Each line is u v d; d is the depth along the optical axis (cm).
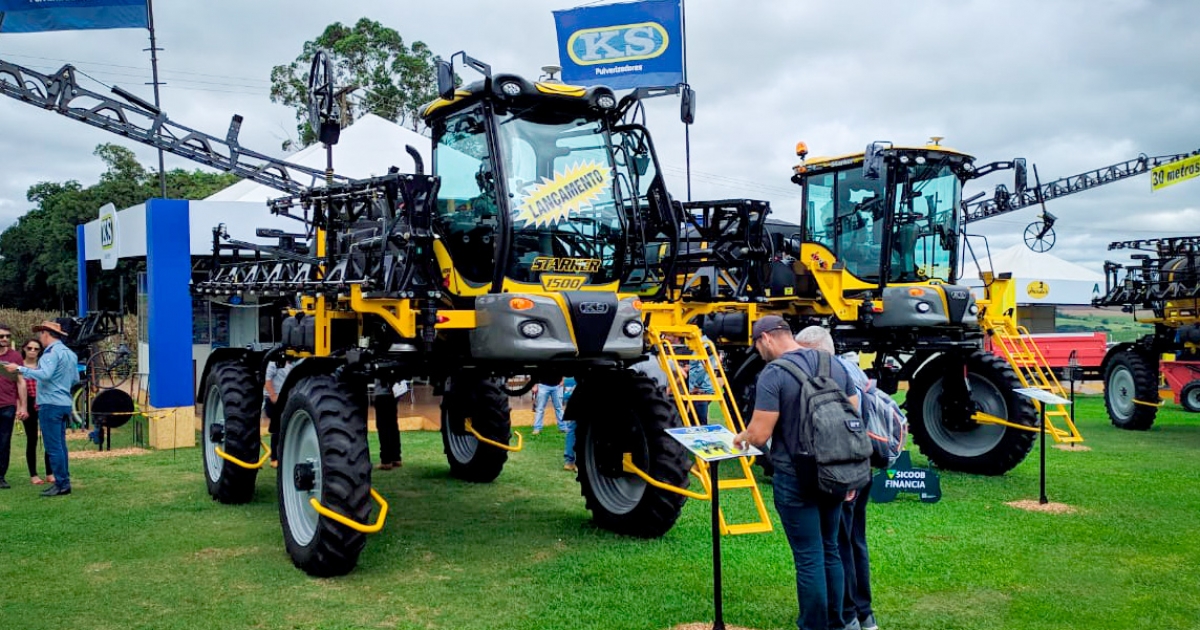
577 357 563
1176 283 1270
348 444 533
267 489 818
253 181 1559
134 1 1573
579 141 608
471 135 589
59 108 1484
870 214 960
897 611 480
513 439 1116
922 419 948
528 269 578
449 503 752
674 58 1273
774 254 1009
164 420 1063
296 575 544
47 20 1527
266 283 698
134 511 723
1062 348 1931
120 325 1478
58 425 786
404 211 536
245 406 742
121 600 497
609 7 1290
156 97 1814
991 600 498
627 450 638
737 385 884
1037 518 691
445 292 578
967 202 1026
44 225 4059
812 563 404
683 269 830
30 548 606
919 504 743
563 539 626
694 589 509
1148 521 680
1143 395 1245
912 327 927
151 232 1060
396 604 489
